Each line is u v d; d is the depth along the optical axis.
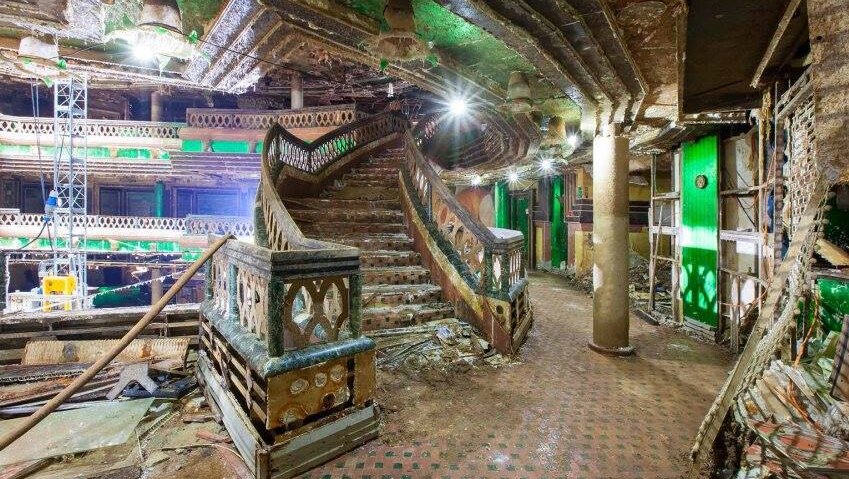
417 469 3.46
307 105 22.97
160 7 4.00
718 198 7.52
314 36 4.73
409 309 6.69
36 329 5.99
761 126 5.14
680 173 8.88
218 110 18.33
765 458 2.60
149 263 20.81
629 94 5.25
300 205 8.77
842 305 3.92
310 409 3.45
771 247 5.67
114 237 20.84
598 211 6.68
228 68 5.89
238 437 3.57
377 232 8.52
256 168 19.75
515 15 3.37
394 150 13.33
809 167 3.45
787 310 3.48
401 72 5.72
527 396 4.92
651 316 9.36
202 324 5.09
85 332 6.10
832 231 4.20
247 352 3.51
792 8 2.82
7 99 22.64
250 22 4.55
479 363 5.88
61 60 5.61
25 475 3.23
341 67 16.75
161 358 5.67
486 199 23.41
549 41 3.75
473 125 12.90
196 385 5.02
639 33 3.71
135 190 26.89
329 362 3.57
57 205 17.77
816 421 2.78
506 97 6.87
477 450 3.75
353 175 11.20
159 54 4.96
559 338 7.49
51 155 19.00
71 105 17.84
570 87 4.98
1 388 4.75
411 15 3.85
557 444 3.87
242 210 26.81
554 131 8.46
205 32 4.90
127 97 23.34
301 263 3.44
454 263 7.14
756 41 3.47
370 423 3.87
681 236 8.67
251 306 3.82
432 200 8.02
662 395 5.01
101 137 18.72
